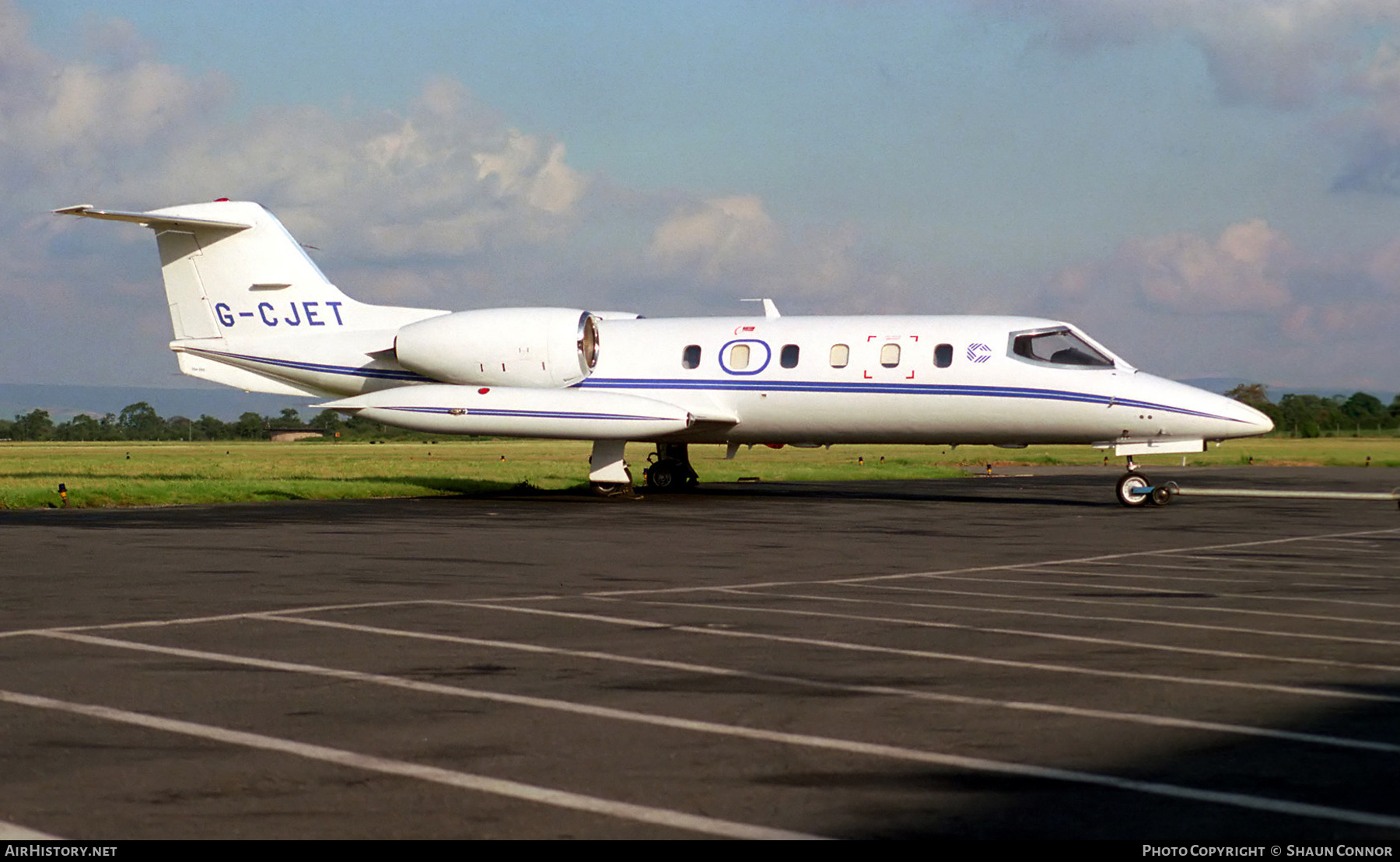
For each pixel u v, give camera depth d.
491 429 27.81
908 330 27.81
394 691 8.09
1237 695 8.07
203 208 31.47
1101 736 7.03
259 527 20.64
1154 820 5.62
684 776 6.24
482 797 5.90
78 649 9.49
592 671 8.77
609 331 30.09
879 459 64.94
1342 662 9.18
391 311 31.05
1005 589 13.30
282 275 31.30
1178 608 11.89
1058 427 27.08
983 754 6.66
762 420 28.81
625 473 29.48
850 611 11.64
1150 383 26.58
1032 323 27.41
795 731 7.11
